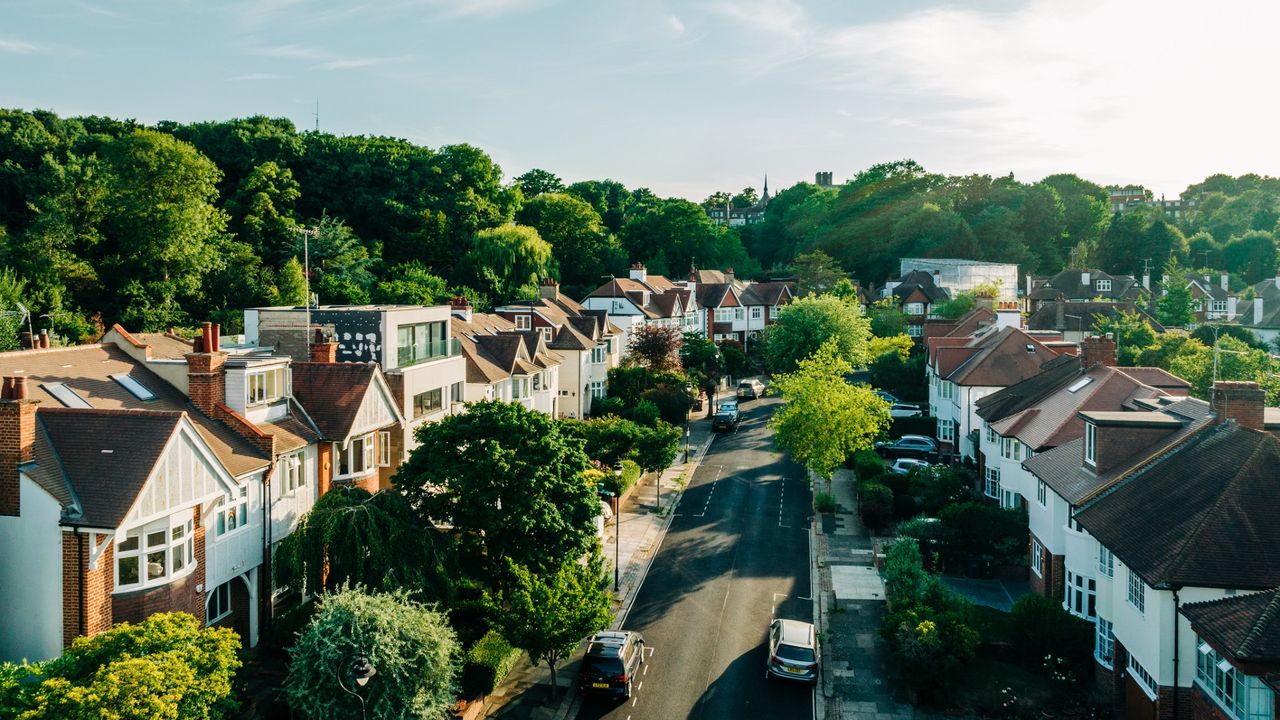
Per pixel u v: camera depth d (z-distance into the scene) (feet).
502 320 242.37
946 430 207.51
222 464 96.84
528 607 96.27
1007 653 110.01
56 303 215.31
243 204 305.32
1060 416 137.49
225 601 103.60
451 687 84.43
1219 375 182.60
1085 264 485.97
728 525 164.86
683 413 244.42
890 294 405.59
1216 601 79.30
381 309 143.33
